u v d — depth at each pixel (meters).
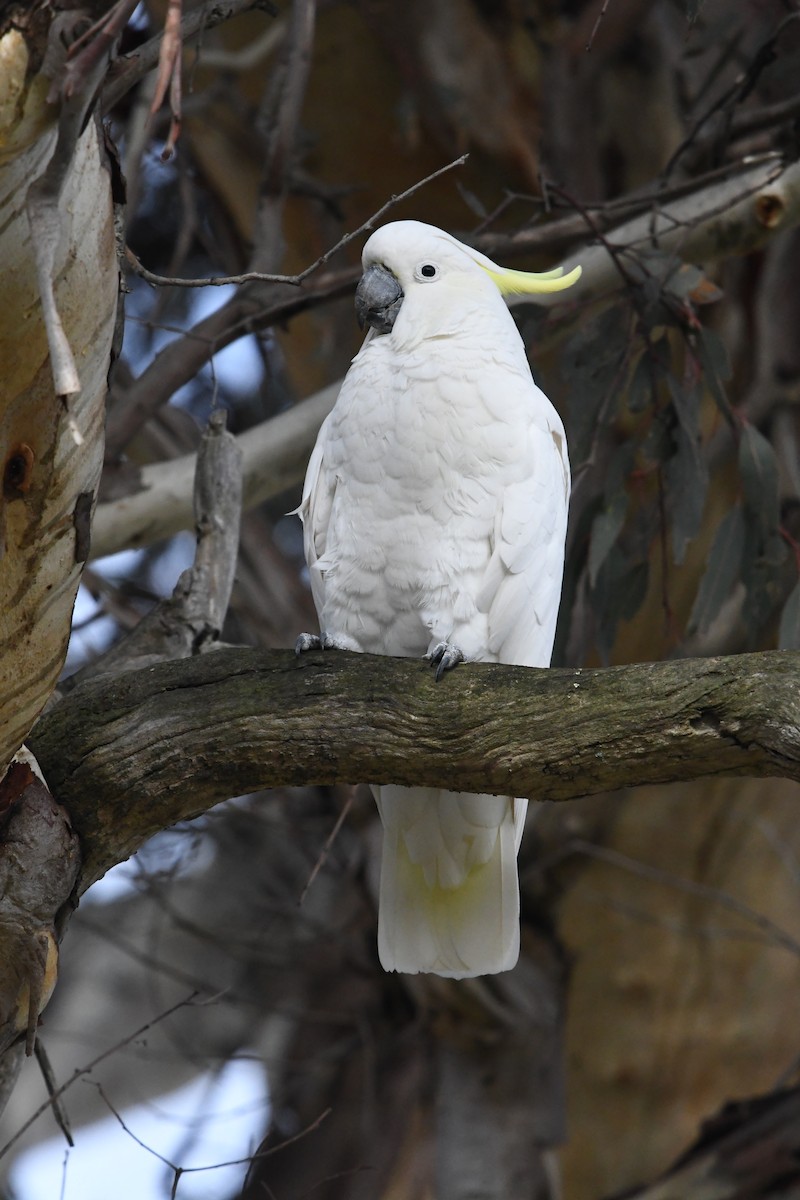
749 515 8.71
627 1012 12.62
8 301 4.51
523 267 12.05
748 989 12.51
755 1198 10.18
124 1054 17.55
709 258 9.88
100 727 6.05
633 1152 12.40
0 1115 6.66
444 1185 11.85
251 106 12.75
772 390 12.24
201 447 7.76
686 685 5.20
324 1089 13.64
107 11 4.02
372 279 7.88
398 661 5.92
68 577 5.21
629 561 9.57
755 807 12.66
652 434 8.84
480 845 7.39
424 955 7.51
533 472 7.35
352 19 12.34
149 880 12.09
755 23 12.27
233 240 13.42
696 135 9.88
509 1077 12.05
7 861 5.83
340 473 7.52
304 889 7.68
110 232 4.69
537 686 5.55
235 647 6.44
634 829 12.76
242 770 5.97
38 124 4.09
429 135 12.46
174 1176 7.20
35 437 4.81
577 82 12.57
